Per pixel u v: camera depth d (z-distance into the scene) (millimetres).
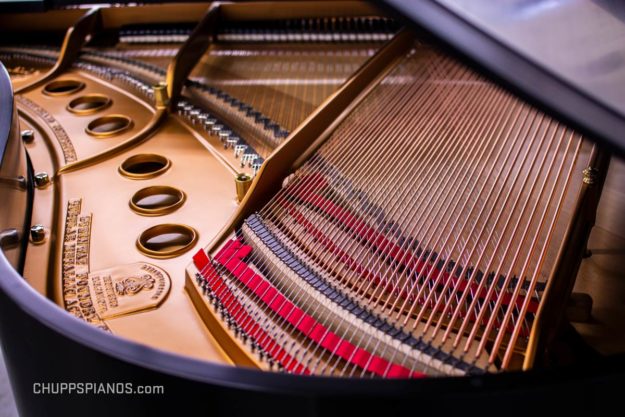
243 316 1568
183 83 2164
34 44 2459
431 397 1319
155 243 1788
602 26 1284
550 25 1289
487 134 1951
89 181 1875
